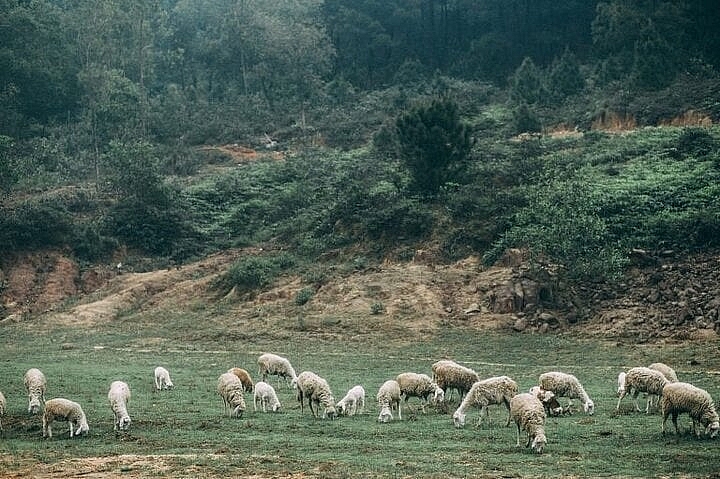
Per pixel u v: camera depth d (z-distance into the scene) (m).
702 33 75.38
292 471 16.11
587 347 35.00
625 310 37.97
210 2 114.31
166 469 16.47
